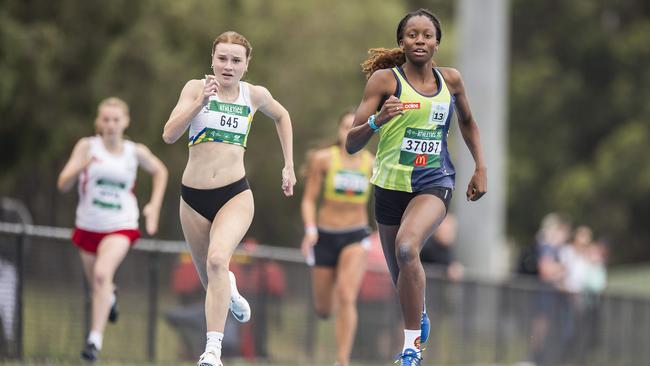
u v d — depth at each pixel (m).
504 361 58.47
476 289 56.00
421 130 25.59
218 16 79.69
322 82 102.88
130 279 40.62
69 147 72.19
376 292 49.81
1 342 36.38
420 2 139.62
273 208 105.19
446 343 53.75
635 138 130.38
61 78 67.12
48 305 38.25
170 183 86.38
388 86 25.53
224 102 25.27
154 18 73.62
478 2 70.06
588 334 65.69
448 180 26.12
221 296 24.56
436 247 55.78
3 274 36.47
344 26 104.19
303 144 100.06
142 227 82.25
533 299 60.97
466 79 70.19
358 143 25.09
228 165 25.34
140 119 72.88
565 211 132.38
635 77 141.00
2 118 65.31
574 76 140.25
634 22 143.88
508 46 145.88
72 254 39.31
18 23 62.59
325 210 38.62
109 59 67.81
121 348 40.38
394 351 51.19
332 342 49.66
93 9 66.31
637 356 72.12
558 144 140.00
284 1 100.31
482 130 69.69
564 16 143.00
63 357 38.84
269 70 94.81
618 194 130.75
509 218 140.38
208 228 25.73
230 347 43.75
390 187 26.00
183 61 75.38
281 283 46.44
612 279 92.00
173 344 42.59
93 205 36.31
